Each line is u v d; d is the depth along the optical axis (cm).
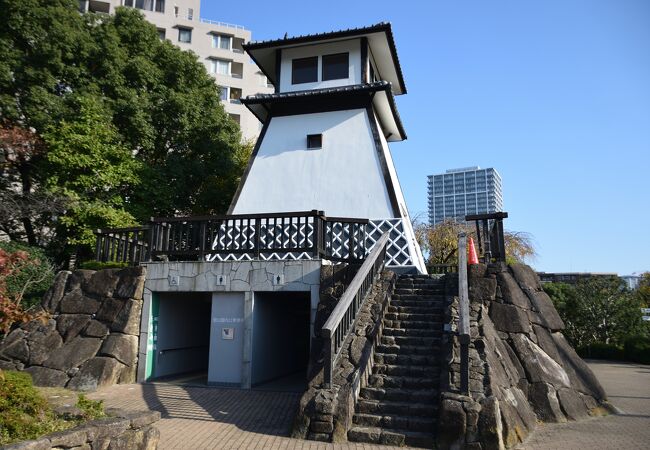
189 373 1238
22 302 1371
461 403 602
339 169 1472
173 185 1900
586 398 832
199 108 2022
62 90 1788
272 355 1117
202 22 4581
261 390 965
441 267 1872
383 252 1080
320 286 980
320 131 1541
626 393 1098
